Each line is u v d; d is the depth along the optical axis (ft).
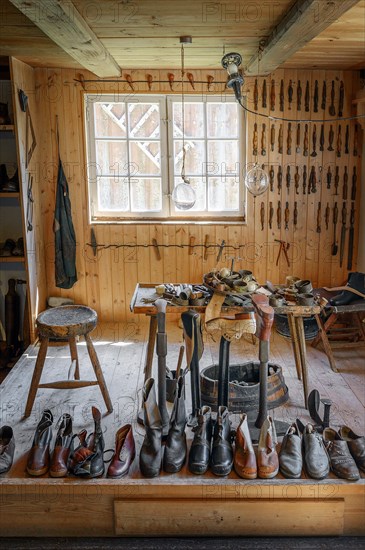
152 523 8.20
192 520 8.19
